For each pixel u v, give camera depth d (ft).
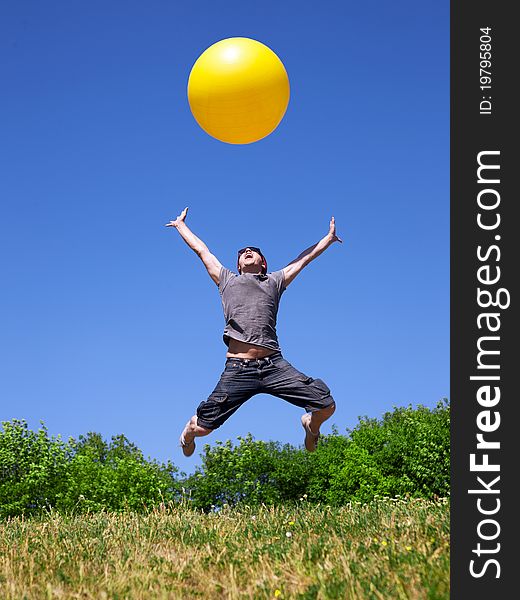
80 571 17.85
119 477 70.49
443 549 17.30
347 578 15.44
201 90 20.44
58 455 71.61
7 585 16.97
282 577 16.58
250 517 26.32
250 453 80.12
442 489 79.56
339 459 86.58
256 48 20.71
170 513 30.25
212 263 23.45
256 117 20.71
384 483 82.23
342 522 23.26
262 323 21.93
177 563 19.31
